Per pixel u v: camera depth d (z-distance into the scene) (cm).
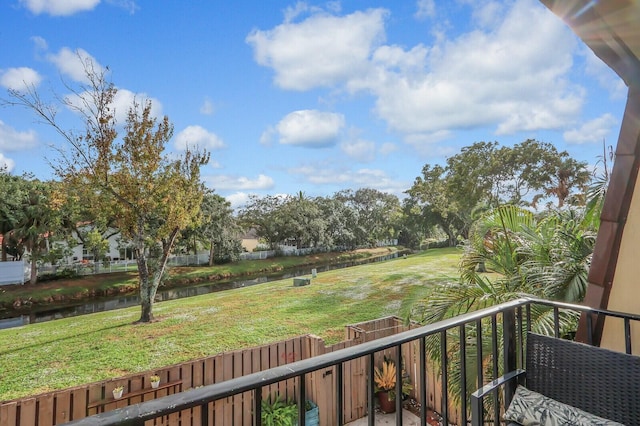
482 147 2284
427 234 3834
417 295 362
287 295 1261
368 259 3334
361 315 910
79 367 675
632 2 124
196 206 1229
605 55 163
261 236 3030
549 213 391
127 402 437
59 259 1919
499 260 363
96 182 1035
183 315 1073
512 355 149
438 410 455
